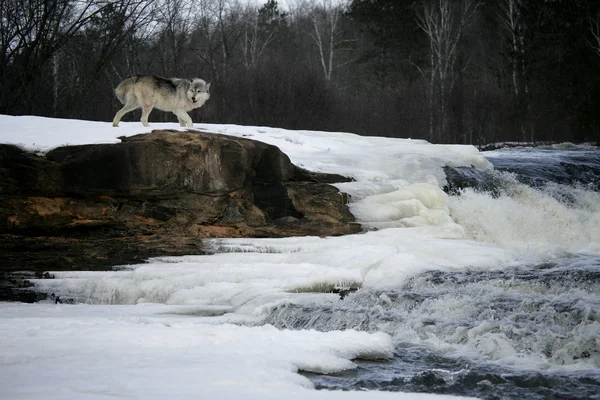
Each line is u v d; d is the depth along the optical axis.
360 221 11.77
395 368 5.55
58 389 4.07
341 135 16.30
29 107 23.30
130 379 4.39
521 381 5.13
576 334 6.00
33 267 9.70
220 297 8.38
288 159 11.91
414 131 35.44
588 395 4.79
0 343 5.52
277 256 9.84
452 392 4.89
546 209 13.43
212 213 11.07
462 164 14.70
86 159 10.45
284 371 4.83
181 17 30.59
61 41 23.94
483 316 6.82
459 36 43.84
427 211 12.09
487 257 9.27
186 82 12.84
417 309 7.21
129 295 8.96
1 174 10.05
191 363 4.95
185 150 10.85
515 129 36.16
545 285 7.75
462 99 36.12
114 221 10.71
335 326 6.98
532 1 38.25
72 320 6.87
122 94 12.56
